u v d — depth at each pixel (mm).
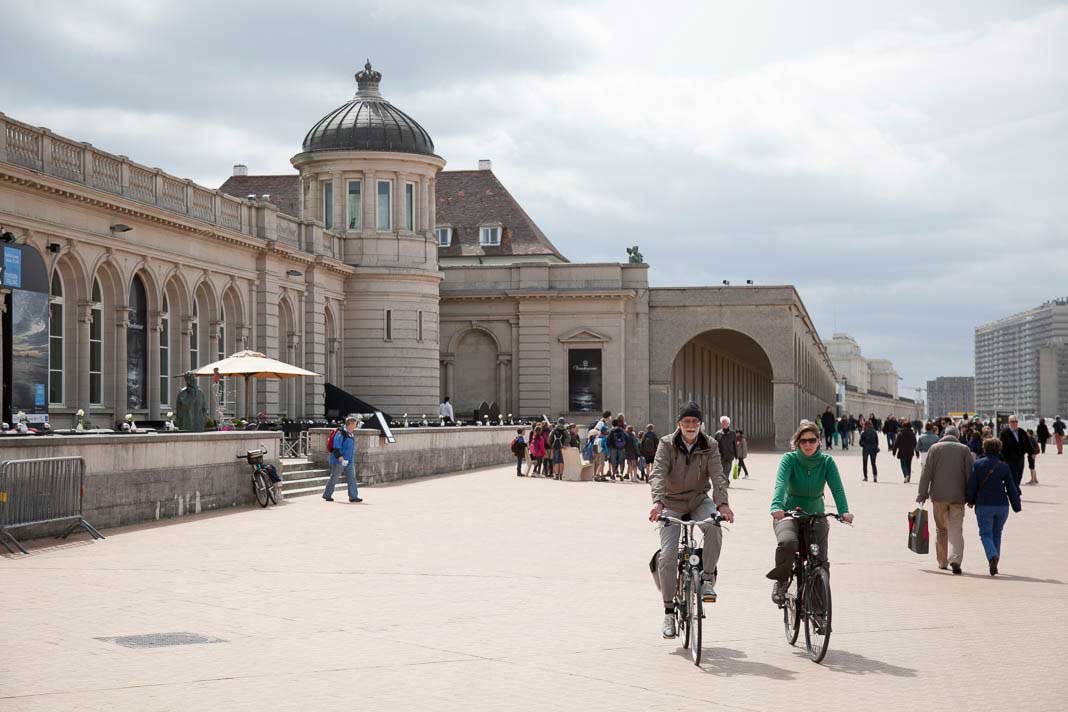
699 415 11242
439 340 67062
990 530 16906
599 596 14219
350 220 58406
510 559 17547
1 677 9797
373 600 13797
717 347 95750
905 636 12047
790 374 66125
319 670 10172
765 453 64875
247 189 80500
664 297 67312
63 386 36312
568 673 10156
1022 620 13023
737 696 9430
